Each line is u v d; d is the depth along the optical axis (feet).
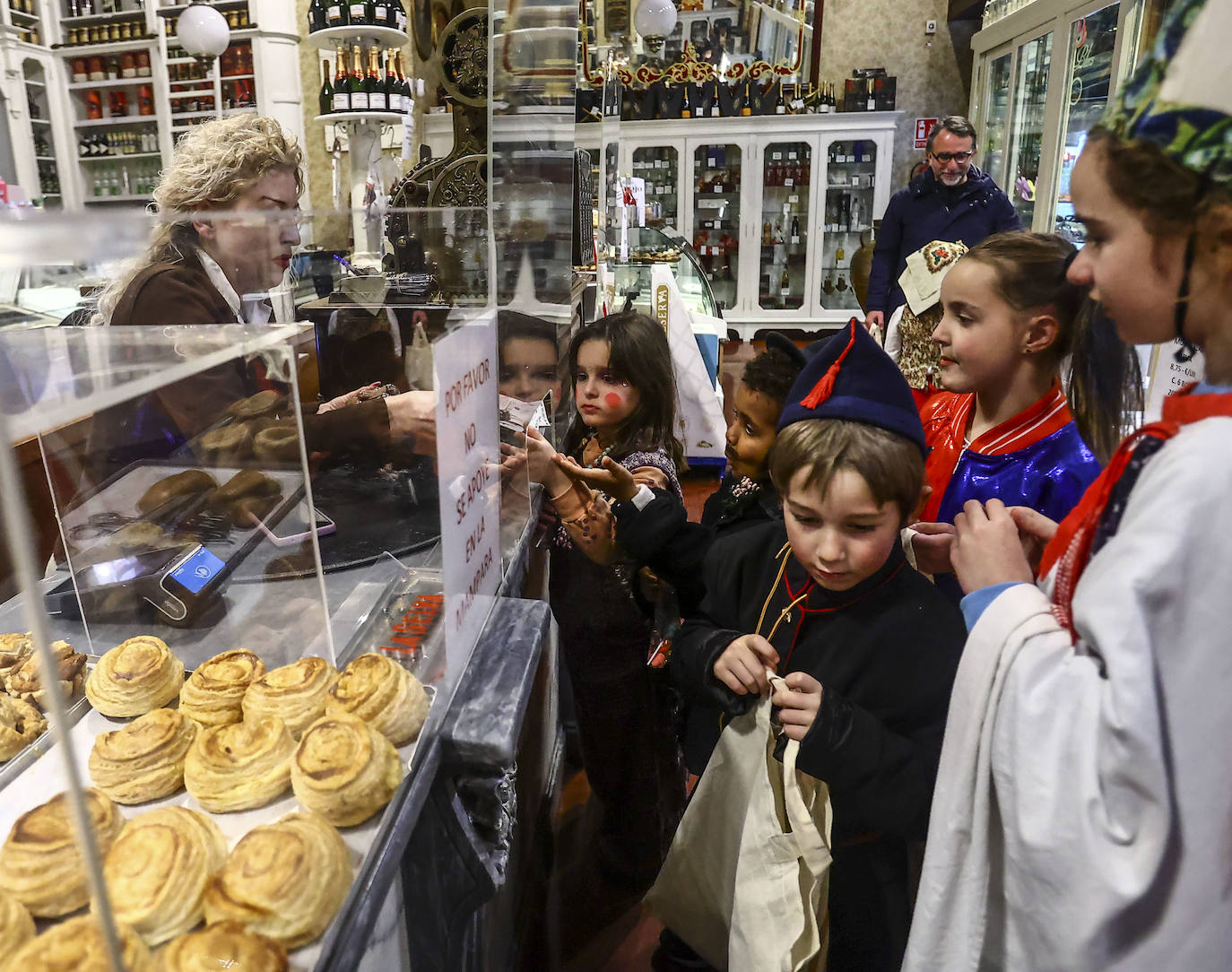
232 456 2.48
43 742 2.24
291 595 2.60
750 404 4.12
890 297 12.42
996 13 19.49
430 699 2.44
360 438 3.06
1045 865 1.83
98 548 2.66
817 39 23.39
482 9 6.14
